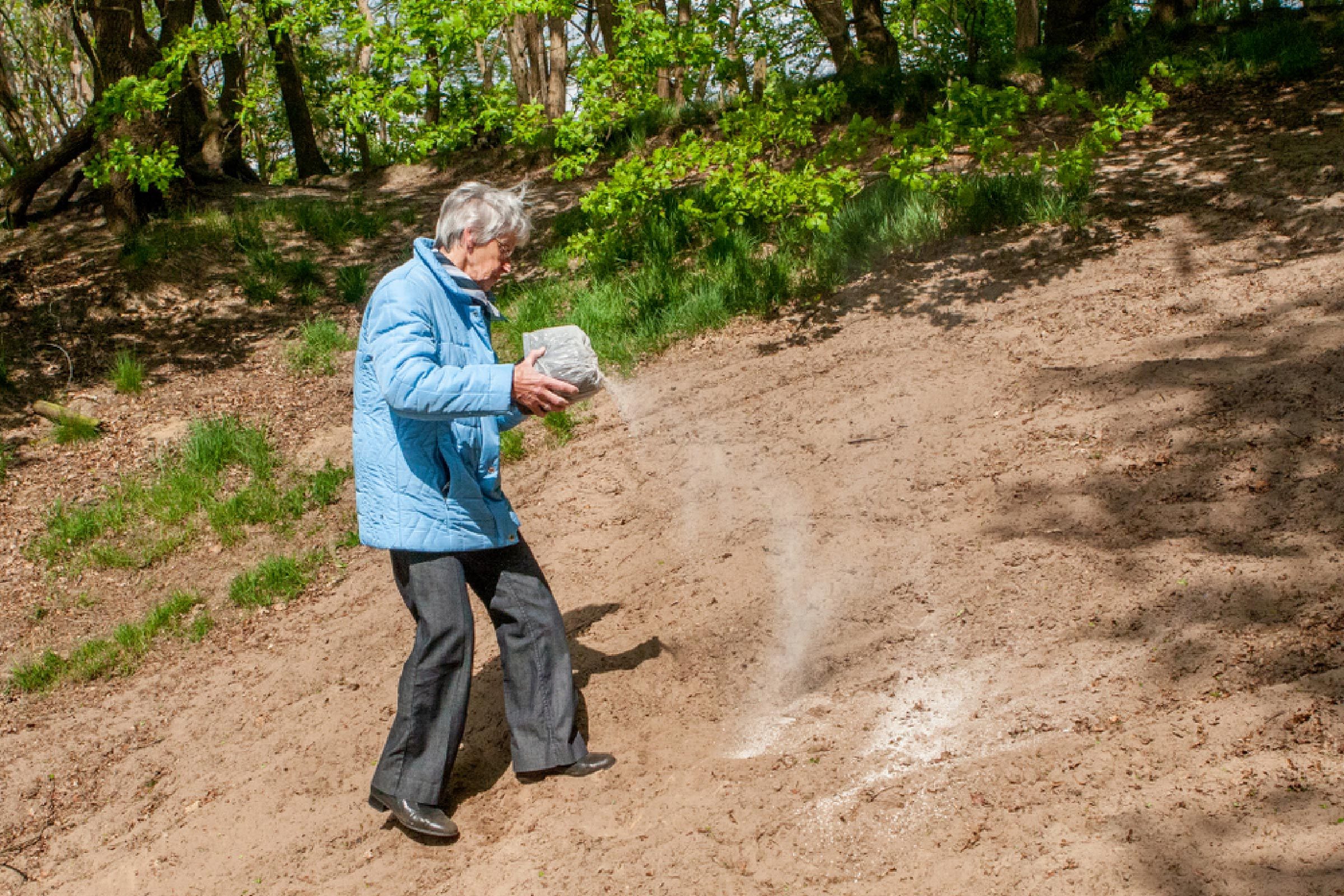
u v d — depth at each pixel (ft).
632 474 19.29
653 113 43.45
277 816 12.27
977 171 27.30
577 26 79.46
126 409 27.71
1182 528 12.66
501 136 49.34
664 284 27.20
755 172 25.27
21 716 16.40
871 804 9.68
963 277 23.99
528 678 11.37
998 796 9.30
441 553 10.69
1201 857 7.87
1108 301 20.63
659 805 10.60
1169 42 35.88
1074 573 12.45
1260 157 25.81
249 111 42.52
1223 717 9.36
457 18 30.19
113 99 32.91
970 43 46.47
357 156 81.66
